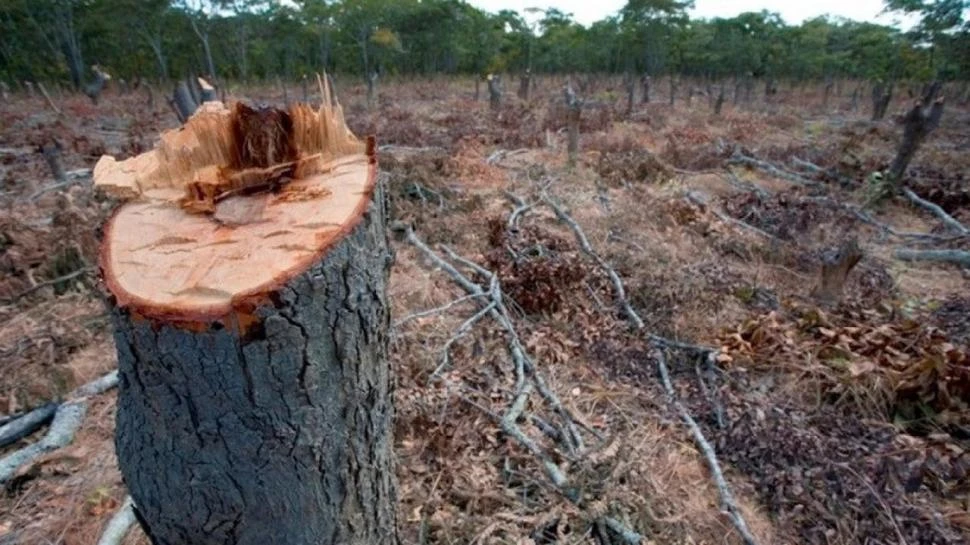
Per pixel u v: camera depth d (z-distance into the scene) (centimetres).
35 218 407
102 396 221
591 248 393
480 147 758
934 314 310
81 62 2283
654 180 599
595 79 2281
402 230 422
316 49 3070
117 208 88
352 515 100
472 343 265
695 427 214
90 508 168
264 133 91
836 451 200
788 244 410
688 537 164
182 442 81
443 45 3100
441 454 186
